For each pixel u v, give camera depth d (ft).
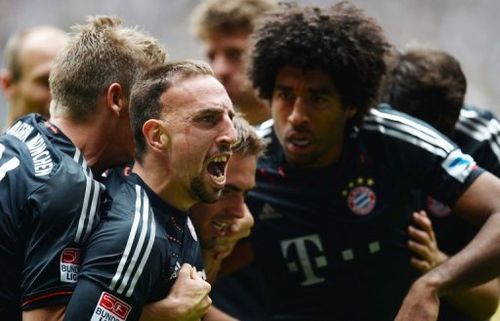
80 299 13.84
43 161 15.11
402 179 20.29
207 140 14.84
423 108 22.59
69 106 15.98
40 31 28.25
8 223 14.70
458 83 22.80
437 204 21.89
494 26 100.01
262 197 20.94
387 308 20.98
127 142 16.22
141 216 14.53
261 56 20.07
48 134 15.72
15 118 28.04
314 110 19.38
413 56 23.29
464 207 19.25
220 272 21.71
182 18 98.73
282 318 21.57
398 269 20.75
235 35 26.73
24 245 14.67
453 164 19.44
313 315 21.24
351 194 20.48
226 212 17.89
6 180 15.02
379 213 20.45
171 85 14.92
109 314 13.87
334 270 20.80
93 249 14.19
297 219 20.75
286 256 21.04
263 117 26.76
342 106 19.71
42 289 14.19
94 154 16.07
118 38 16.15
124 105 16.02
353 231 20.54
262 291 22.81
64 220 14.38
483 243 18.15
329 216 20.59
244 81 25.52
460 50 99.60
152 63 16.33
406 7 101.65
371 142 20.40
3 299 14.82
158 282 14.76
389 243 20.61
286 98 19.57
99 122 15.97
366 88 19.90
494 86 97.09
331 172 20.47
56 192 14.52
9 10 97.09
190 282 14.94
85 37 16.08
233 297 24.48
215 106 14.84
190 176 14.98
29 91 27.40
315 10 20.02
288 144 19.65
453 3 101.35
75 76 15.87
